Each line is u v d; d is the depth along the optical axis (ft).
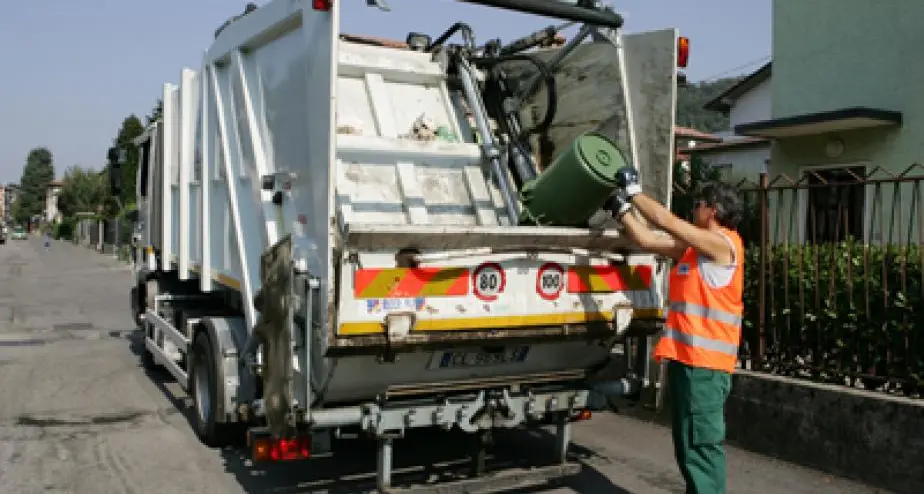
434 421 14.30
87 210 216.74
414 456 18.84
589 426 22.08
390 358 13.23
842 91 39.88
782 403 18.85
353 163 16.31
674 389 14.34
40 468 18.03
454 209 17.16
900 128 37.19
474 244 13.56
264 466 18.17
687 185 25.04
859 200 31.58
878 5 38.04
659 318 16.16
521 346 15.28
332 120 12.90
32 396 25.23
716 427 14.08
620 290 15.66
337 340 12.56
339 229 12.80
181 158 22.33
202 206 20.65
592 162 14.51
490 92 19.35
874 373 17.93
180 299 24.89
